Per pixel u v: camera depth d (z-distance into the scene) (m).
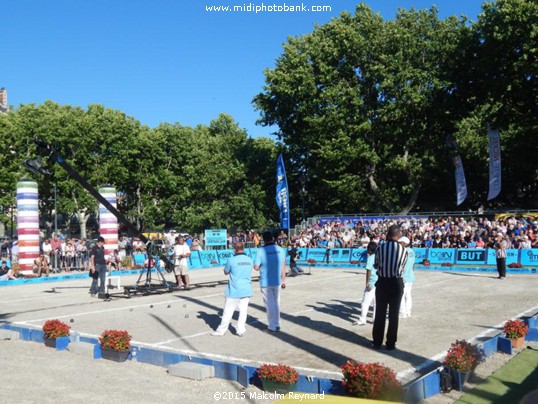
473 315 12.02
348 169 41.19
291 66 39.88
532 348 8.84
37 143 12.87
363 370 6.22
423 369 7.68
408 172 39.59
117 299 16.42
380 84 37.31
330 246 30.80
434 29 37.94
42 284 22.50
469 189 44.94
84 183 13.98
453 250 25.83
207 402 6.48
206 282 19.75
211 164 50.47
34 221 24.77
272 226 50.91
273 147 48.81
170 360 8.18
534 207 44.53
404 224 31.19
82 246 28.62
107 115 47.12
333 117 37.19
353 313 12.77
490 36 31.11
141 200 50.47
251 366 7.77
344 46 37.69
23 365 8.38
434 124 37.28
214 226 49.25
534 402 2.71
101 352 8.84
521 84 31.36
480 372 7.51
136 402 6.48
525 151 38.56
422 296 15.45
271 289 10.67
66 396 6.74
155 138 50.00
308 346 9.31
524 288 16.77
